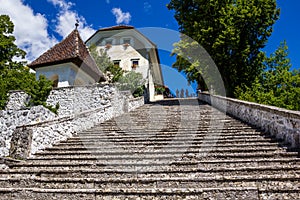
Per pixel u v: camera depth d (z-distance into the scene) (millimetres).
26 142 7004
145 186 4801
